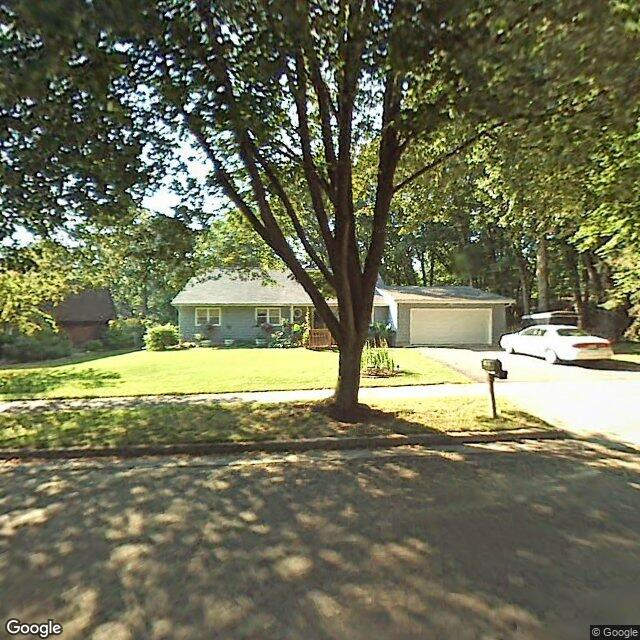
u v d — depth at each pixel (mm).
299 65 7410
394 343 26953
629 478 6098
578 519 4781
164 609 3291
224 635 3014
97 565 3898
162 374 16078
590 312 29688
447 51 6340
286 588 3533
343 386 9484
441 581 3607
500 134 8969
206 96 7316
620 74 6234
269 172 9125
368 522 4715
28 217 7793
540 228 18594
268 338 28719
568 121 7535
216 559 3982
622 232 12789
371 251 9328
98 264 11828
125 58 6484
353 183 11938
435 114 7363
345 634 3012
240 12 6465
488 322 27750
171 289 11898
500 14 5789
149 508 5160
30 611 3283
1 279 14938
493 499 5348
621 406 10430
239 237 12383
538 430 8242
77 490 5770
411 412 9484
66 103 6551
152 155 8117
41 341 24812
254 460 6992
